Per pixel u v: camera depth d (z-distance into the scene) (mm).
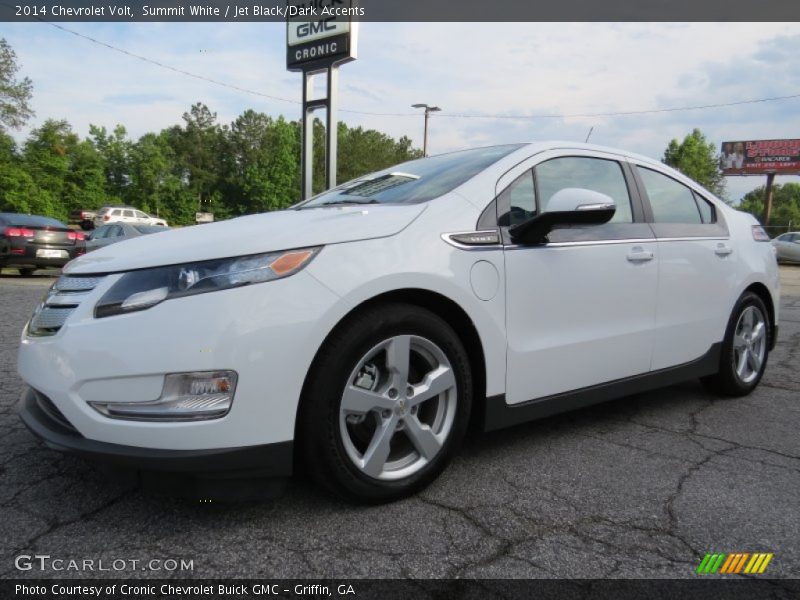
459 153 3318
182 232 2506
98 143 66750
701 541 2102
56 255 12836
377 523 2195
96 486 2471
